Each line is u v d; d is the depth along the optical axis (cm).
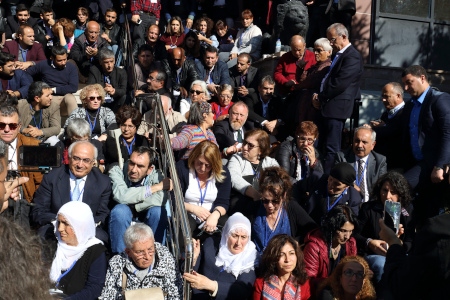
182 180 776
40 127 1044
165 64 1269
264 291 659
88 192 738
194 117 909
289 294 657
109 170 792
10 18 1483
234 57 1409
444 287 408
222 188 784
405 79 923
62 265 634
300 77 1183
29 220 727
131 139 897
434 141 901
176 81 1262
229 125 999
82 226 640
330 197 789
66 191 736
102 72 1231
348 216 706
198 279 645
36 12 1492
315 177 824
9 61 1119
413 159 935
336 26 1013
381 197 774
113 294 634
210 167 771
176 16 1484
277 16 1326
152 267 641
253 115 1118
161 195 746
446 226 407
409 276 416
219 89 1124
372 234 769
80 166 735
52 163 710
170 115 1059
